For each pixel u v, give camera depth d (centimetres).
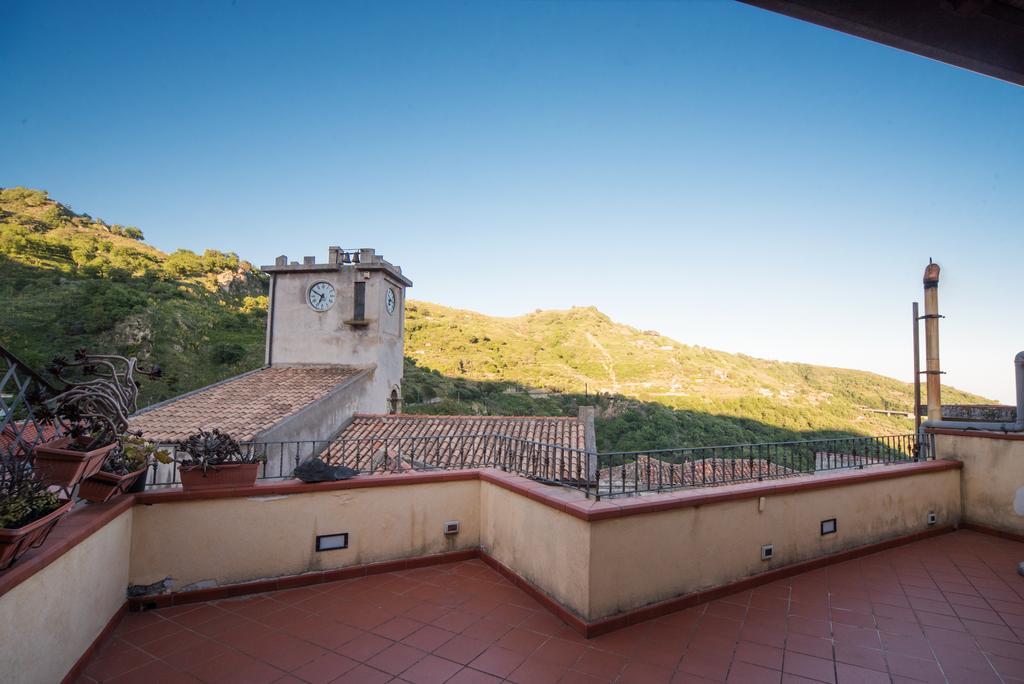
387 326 1683
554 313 9012
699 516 462
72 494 378
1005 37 213
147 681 339
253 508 480
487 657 369
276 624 419
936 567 547
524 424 1299
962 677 344
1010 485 648
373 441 646
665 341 7344
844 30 216
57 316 2838
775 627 414
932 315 764
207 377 2638
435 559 549
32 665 291
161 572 449
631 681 340
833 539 559
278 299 1642
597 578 402
